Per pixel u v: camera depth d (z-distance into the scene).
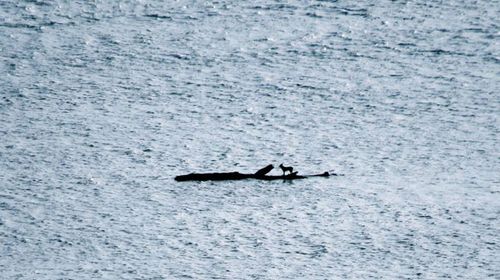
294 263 64.81
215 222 73.38
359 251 67.19
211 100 117.44
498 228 71.88
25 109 110.06
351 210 76.62
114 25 154.75
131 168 88.75
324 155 94.75
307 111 113.06
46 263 63.78
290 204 78.06
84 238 69.31
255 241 69.31
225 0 171.75
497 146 98.56
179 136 101.00
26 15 158.62
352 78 129.00
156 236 70.06
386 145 98.81
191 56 139.12
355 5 168.75
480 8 166.00
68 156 92.31
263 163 91.62
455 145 99.00
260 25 156.62
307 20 159.62
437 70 132.75
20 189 81.38
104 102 114.69
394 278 61.75
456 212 75.94
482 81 127.12
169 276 61.66
